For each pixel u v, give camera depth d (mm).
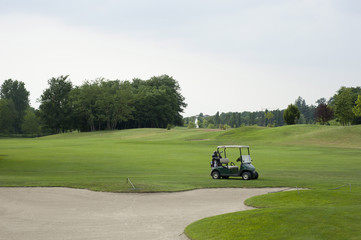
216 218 13359
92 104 131375
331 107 120062
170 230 12539
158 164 35375
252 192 19469
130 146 61344
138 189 19641
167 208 16125
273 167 32625
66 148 57000
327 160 38781
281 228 11305
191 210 15719
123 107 127188
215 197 18344
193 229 12211
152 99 137250
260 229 11422
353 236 10164
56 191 19625
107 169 31562
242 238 10742
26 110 170750
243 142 66062
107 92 132125
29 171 30219
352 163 35812
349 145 58938
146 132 104312
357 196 16734
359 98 89938
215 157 25047
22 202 17188
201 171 29875
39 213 15164
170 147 59000
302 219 12094
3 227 12977
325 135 66312
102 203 17078
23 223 13562
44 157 42312
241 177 25938
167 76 154250
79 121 136125
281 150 51781
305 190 18375
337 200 16125
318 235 10391
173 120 147000
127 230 12578
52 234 12086
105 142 74938
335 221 11703
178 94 158000
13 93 170375
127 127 148750
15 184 21328
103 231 12461
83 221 13891
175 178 24656
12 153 47688
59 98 135500
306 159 39875
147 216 14688
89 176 25797
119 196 18484
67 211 15555
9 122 154000
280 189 20172
